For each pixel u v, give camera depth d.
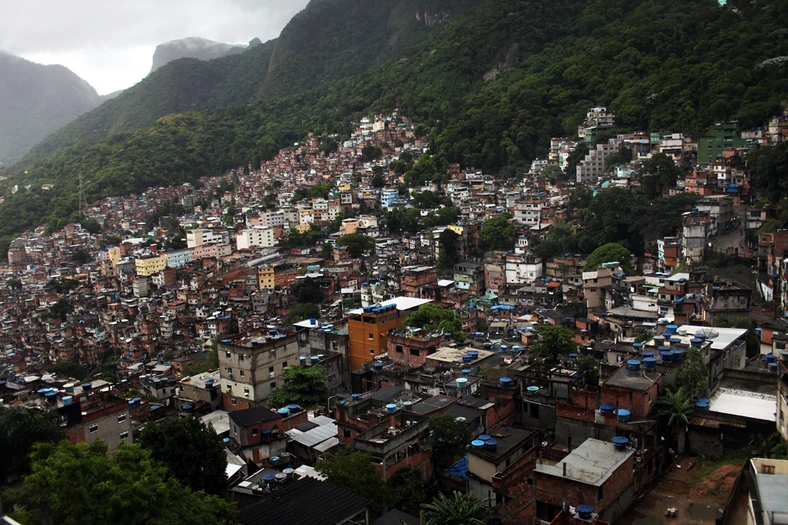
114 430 70.44
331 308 164.00
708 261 127.94
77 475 42.81
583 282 131.62
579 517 40.75
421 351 86.88
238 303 184.75
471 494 51.47
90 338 189.50
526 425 64.62
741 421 53.28
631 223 159.00
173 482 47.34
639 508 46.09
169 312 189.38
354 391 88.69
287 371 84.00
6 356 186.00
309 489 51.69
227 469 61.09
